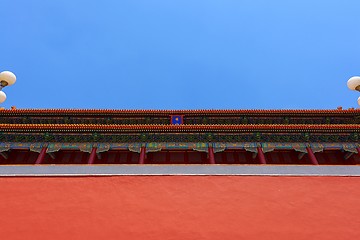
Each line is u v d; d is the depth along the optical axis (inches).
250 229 447.2
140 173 567.8
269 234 440.1
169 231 440.5
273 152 1003.3
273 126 960.3
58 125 944.9
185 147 962.1
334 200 506.9
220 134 980.6
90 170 575.8
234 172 576.1
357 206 494.6
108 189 523.5
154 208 480.7
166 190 523.5
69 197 501.4
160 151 984.9
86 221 453.7
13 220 451.5
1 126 935.0
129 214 467.8
